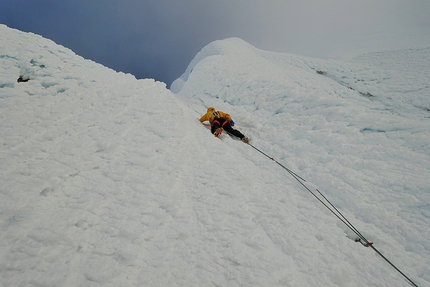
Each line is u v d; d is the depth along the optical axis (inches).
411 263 70.0
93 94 175.6
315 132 149.0
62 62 202.1
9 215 71.3
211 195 96.1
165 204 87.7
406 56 448.8
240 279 61.6
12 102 135.3
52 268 59.9
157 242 73.0
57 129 127.3
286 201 97.7
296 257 69.6
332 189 105.3
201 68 370.0
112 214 80.0
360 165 116.0
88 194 88.3
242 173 113.6
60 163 100.7
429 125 130.0
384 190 98.7
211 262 67.3
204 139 149.2
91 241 70.0
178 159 120.0
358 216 91.7
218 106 260.8
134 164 109.3
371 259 70.2
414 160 111.0
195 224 82.0
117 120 146.4
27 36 215.0
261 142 160.4
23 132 115.3
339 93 340.8
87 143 119.5
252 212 89.5
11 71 160.4
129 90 190.7
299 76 395.9
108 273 60.4
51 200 83.0
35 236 66.4
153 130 140.7
